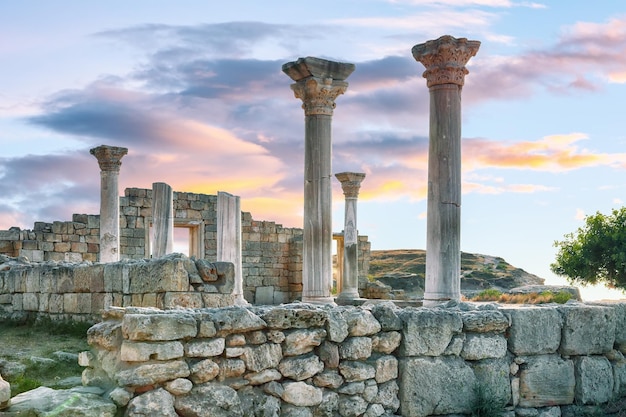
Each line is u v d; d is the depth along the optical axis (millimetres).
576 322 11141
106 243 25984
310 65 17016
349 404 9172
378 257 64000
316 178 17375
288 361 8766
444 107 14219
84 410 7227
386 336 9672
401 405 9680
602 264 37344
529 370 10680
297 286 37750
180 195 33844
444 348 10016
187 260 14875
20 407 7191
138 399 7566
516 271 52500
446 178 14109
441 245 13992
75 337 16094
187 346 7969
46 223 28953
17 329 17609
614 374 11445
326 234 17484
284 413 8680
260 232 37062
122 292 15602
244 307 8914
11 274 19094
